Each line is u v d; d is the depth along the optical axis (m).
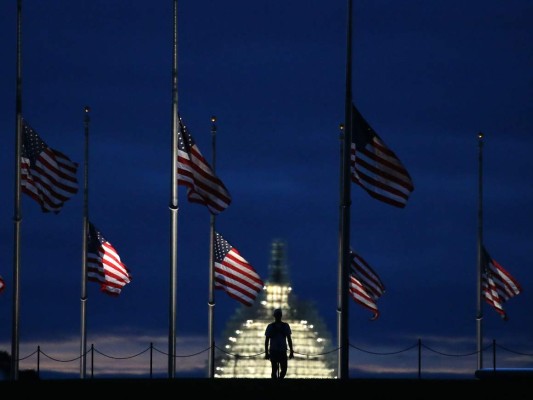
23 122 141.25
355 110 127.69
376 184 126.81
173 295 135.25
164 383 100.12
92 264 160.50
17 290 139.50
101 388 96.25
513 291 169.75
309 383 101.38
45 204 140.00
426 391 96.69
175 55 136.12
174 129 136.00
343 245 124.31
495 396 94.75
